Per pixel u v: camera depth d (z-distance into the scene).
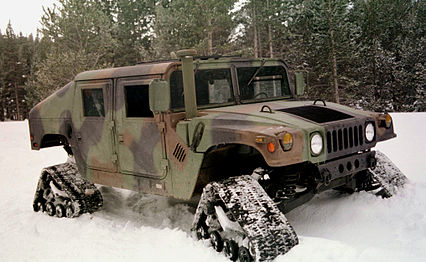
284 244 3.74
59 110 6.06
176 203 6.30
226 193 4.07
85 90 5.62
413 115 13.95
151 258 4.22
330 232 4.42
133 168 5.14
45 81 21.94
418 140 9.12
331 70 25.33
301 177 4.55
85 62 22.36
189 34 23.59
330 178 4.28
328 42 24.75
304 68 26.19
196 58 5.11
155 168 4.89
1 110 50.19
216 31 25.19
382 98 29.23
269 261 3.63
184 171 4.59
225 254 4.06
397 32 31.12
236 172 5.05
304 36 27.52
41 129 6.39
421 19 30.22
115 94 5.21
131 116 5.07
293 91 6.12
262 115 4.37
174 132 4.63
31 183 8.47
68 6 23.77
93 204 5.96
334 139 4.29
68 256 4.50
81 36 23.97
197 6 22.34
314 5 25.19
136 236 4.95
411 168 6.69
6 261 4.48
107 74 5.31
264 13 26.66
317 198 5.46
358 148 4.57
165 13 25.06
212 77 5.09
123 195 6.84
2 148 12.37
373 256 3.45
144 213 6.03
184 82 4.59
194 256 4.13
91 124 5.57
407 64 28.52
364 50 27.86
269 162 3.78
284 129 3.93
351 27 26.14
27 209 6.61
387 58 28.19
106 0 35.16
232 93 5.29
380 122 4.89
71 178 6.09
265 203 3.98
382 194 5.04
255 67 5.56
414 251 3.54
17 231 5.54
